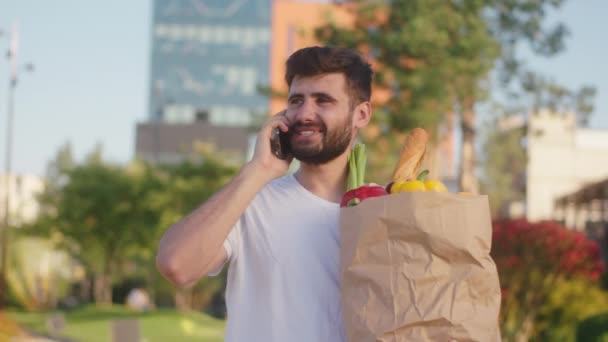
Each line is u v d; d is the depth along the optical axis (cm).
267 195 310
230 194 290
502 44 2291
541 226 1277
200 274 290
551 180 5184
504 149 4550
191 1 12294
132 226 4331
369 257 276
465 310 270
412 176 310
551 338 1338
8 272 4709
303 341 293
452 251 270
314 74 306
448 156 4925
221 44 12306
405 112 2192
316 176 315
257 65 12300
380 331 270
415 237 271
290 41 9806
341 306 291
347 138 309
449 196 271
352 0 2294
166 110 12169
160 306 5756
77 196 4309
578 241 1270
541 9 2236
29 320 3206
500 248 1291
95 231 4397
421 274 270
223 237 287
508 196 4838
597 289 1379
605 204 3105
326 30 2308
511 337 1334
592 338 1022
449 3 2197
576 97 2308
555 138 5181
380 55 2233
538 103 2306
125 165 4434
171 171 4375
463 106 2228
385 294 272
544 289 1319
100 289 5444
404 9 2192
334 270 299
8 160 3394
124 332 1461
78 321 2917
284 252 299
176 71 12244
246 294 300
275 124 304
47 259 5044
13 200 6044
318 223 303
